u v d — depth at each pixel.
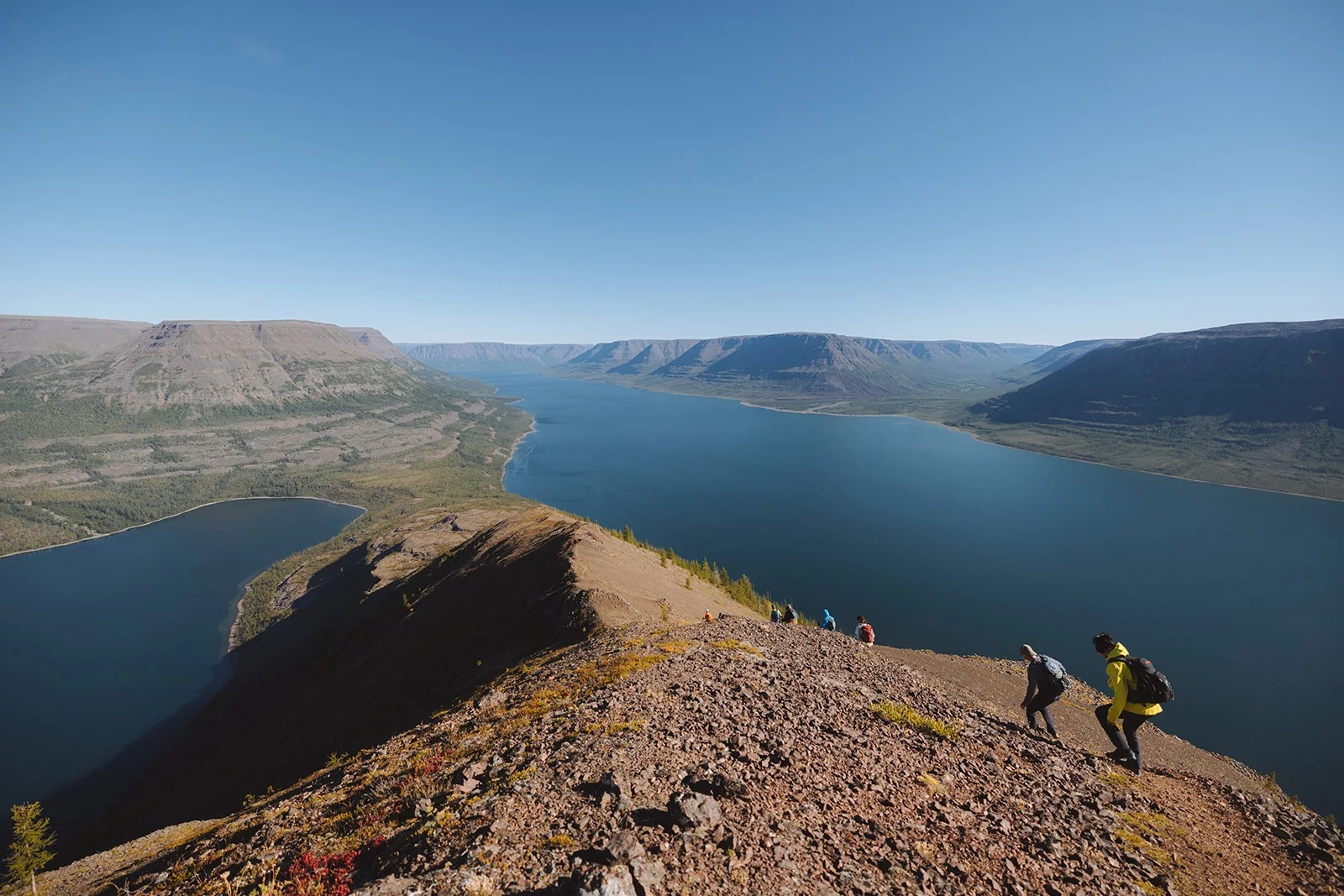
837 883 7.97
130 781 117.25
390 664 73.06
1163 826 11.12
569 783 10.80
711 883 7.60
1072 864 9.27
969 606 161.88
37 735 136.25
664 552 106.88
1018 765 13.47
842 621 151.75
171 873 15.28
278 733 76.00
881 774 11.80
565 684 21.09
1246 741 104.50
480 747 15.73
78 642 184.50
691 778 10.78
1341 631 146.38
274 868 11.70
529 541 94.81
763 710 15.32
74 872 31.09
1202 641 141.50
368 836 11.23
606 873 7.12
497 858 8.28
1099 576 184.88
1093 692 34.03
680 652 22.89
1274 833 11.16
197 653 176.75
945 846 9.36
